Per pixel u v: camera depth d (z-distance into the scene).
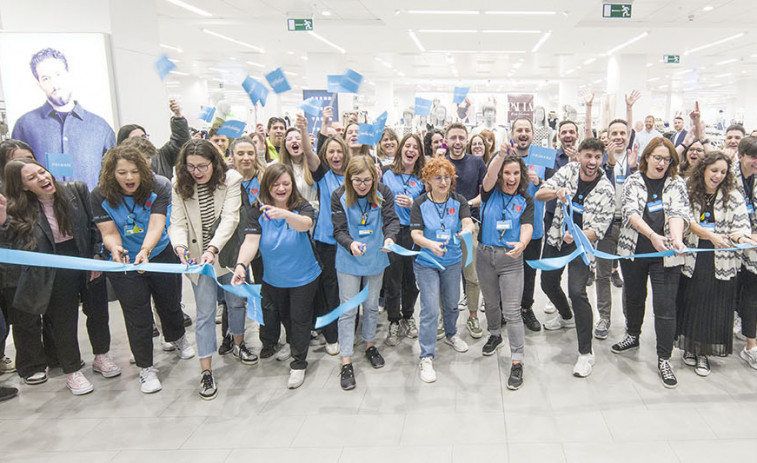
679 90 23.53
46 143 4.86
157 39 5.59
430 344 2.89
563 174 2.94
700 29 9.39
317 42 10.83
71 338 2.82
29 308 2.67
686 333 2.86
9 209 2.61
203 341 2.76
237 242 2.93
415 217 2.80
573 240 2.81
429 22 8.67
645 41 10.64
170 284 2.98
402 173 3.33
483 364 3.05
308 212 2.77
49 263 2.20
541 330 3.57
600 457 2.13
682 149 4.70
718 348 2.81
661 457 2.11
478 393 2.71
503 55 12.87
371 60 14.02
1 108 5.72
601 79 19.20
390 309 3.36
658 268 2.73
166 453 2.27
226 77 17.61
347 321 2.83
